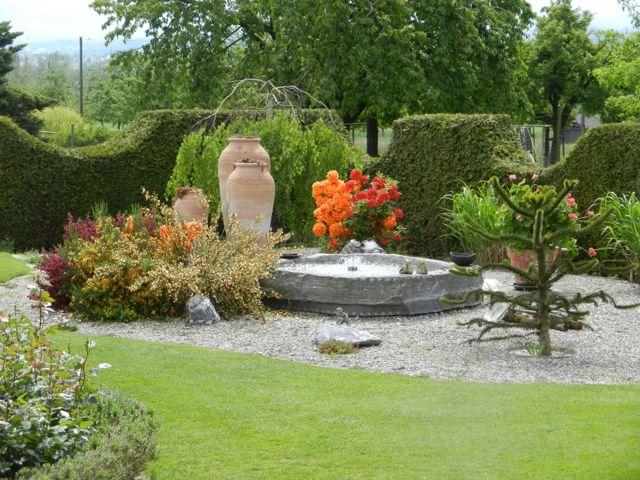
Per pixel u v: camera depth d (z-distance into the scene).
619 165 11.08
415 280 8.74
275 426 4.89
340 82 23.42
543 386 5.85
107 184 14.61
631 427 4.82
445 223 13.00
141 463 4.02
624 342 7.46
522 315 7.96
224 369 6.26
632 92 32.53
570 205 9.48
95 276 8.62
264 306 9.26
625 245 10.52
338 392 5.63
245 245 9.57
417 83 22.22
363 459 4.36
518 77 29.86
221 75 24.39
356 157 13.88
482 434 4.72
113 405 4.44
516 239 6.76
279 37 23.05
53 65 60.22
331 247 11.99
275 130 13.57
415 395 5.56
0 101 30.02
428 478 4.10
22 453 3.84
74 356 4.55
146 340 7.71
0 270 11.09
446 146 13.06
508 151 12.60
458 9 23.11
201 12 23.52
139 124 15.20
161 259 9.10
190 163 13.26
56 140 33.34
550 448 4.48
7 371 4.20
